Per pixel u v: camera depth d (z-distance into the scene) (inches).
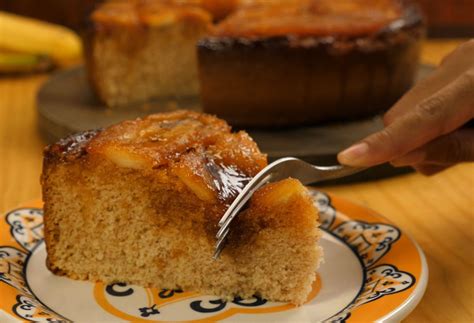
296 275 18.0
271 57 25.9
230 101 26.6
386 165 24.0
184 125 19.5
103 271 18.9
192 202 18.2
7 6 40.7
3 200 23.0
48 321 16.8
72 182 18.6
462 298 18.2
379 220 20.1
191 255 18.5
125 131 19.1
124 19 29.9
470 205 22.4
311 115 26.5
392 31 26.7
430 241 20.5
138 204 18.5
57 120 26.9
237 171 18.5
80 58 37.2
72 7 40.9
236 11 30.5
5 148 26.5
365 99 26.8
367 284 18.1
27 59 34.4
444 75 20.2
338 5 29.3
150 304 18.0
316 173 19.4
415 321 17.5
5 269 18.5
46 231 18.8
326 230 20.1
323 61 26.0
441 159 20.7
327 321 16.7
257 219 18.0
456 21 41.1
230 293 18.4
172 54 31.2
